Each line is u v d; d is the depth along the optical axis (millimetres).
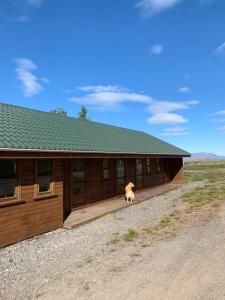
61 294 6109
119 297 5883
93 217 12758
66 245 9320
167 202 17031
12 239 9484
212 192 19812
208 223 11453
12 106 15539
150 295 5910
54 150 10719
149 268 7250
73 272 7199
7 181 9547
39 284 6609
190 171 45656
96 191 16234
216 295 5789
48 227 10977
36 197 10477
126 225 11734
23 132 11344
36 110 17469
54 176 11398
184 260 7676
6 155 8828
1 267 7629
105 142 17109
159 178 25547
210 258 7730
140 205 16375
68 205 13984
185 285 6273
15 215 9625
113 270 7219
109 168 17688
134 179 20906
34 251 8805
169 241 9367
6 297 6066
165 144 28906
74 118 21203
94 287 6359
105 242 9531
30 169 10359
